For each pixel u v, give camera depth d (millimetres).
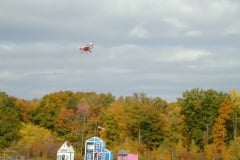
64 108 133750
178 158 99625
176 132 118750
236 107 119500
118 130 120062
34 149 105250
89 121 127062
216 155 97375
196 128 116688
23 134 126188
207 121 117125
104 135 120750
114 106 127875
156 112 119438
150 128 117562
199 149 107062
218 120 113688
